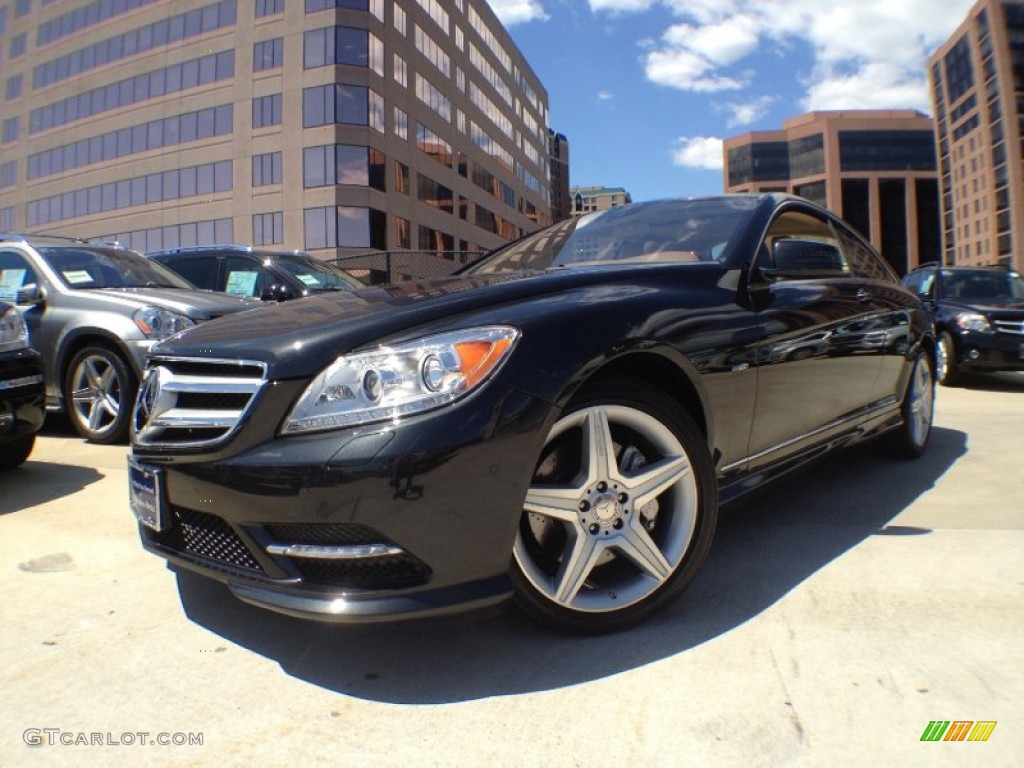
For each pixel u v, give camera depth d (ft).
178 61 147.02
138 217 153.38
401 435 5.61
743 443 8.32
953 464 13.67
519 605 6.37
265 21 137.18
